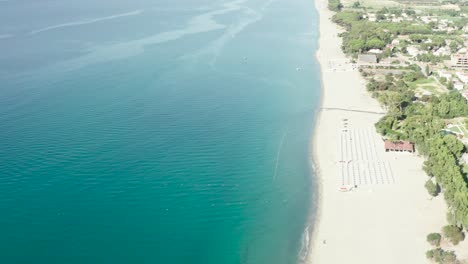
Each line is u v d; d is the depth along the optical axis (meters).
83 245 138.25
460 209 137.12
